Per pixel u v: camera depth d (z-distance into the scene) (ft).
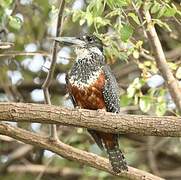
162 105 37.60
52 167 54.39
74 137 49.98
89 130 33.42
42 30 50.93
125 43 34.30
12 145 55.72
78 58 35.22
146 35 36.70
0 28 40.32
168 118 28.45
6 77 50.75
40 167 54.29
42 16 49.90
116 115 28.89
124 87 47.32
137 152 53.26
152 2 33.27
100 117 28.89
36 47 51.01
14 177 55.06
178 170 56.70
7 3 36.83
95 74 33.73
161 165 57.11
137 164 54.08
